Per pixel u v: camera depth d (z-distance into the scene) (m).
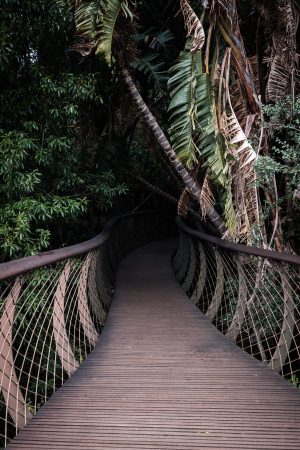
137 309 5.81
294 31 5.71
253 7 5.97
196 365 3.64
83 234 8.21
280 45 5.73
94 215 9.02
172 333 4.67
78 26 5.34
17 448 2.25
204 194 5.91
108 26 5.39
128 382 3.25
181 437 2.37
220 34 6.04
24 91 5.57
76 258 4.25
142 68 7.45
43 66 5.78
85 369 3.55
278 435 2.39
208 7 5.86
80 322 4.36
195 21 5.27
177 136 5.42
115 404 2.83
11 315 2.54
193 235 6.79
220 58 6.46
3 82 5.59
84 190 6.75
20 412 2.53
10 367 2.48
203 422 2.56
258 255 3.77
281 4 5.56
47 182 6.14
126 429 2.47
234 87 6.02
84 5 5.33
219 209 8.02
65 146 5.73
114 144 7.88
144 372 3.47
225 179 5.30
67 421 2.57
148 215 15.31
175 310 5.75
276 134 6.32
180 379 3.31
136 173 12.30
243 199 5.45
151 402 2.87
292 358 5.00
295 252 5.96
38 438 2.36
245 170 5.18
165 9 8.05
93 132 8.27
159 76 7.37
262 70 6.63
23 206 5.11
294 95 5.75
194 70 5.52
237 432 2.43
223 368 3.56
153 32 8.35
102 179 6.80
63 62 6.19
